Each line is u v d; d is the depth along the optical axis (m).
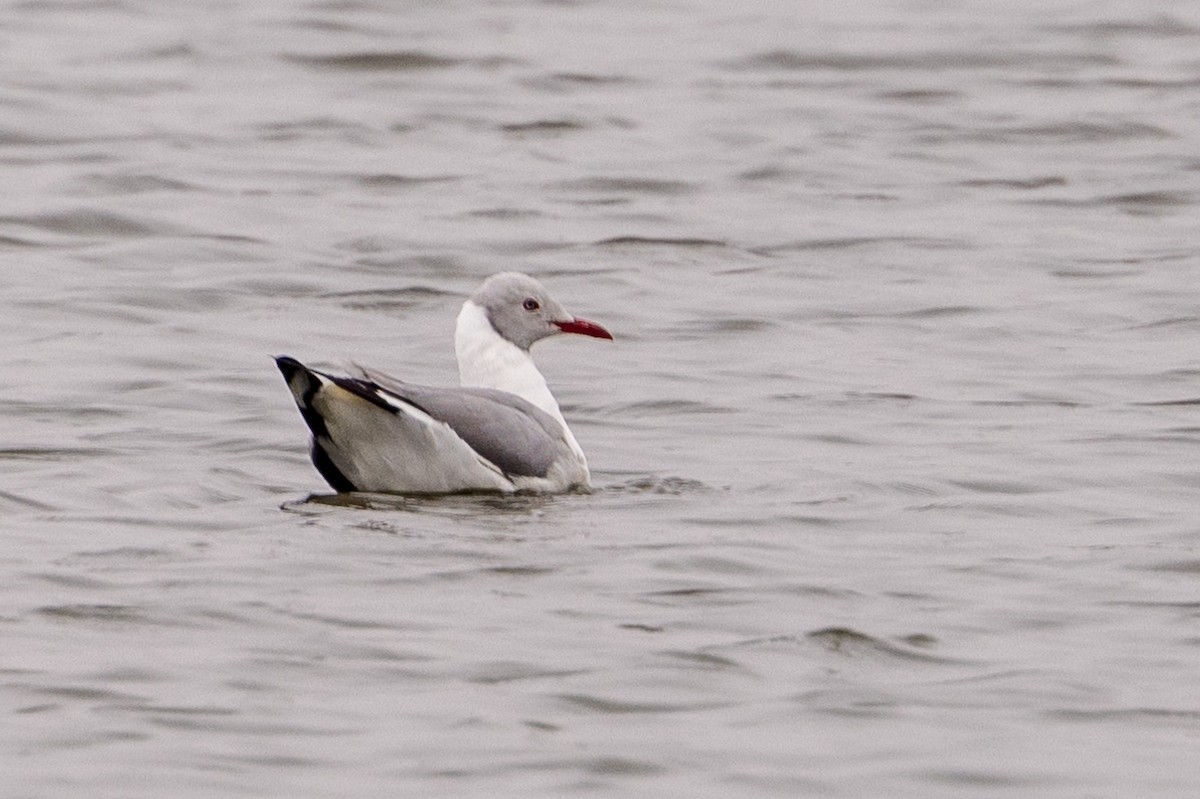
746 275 23.45
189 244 24.25
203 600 12.02
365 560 12.90
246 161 28.55
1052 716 10.58
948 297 22.38
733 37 37.03
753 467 15.88
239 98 32.28
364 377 14.32
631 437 16.94
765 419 17.52
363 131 30.47
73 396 17.91
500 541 13.41
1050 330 21.00
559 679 10.94
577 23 38.16
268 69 34.22
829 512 14.45
